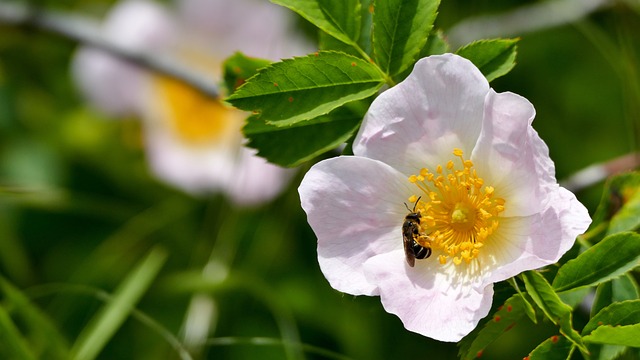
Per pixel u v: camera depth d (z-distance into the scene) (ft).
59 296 2.00
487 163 1.51
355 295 1.50
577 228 1.46
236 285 1.93
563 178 2.04
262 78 1.48
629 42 1.88
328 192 1.50
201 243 1.97
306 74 1.49
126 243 2.02
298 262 1.98
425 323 1.49
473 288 1.49
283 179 1.97
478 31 2.00
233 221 1.97
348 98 1.49
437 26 2.01
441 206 1.54
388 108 1.50
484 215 1.51
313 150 1.53
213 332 1.91
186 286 1.93
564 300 1.51
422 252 1.50
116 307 1.79
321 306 1.96
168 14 2.05
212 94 2.00
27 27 2.05
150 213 2.04
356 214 1.51
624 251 1.46
